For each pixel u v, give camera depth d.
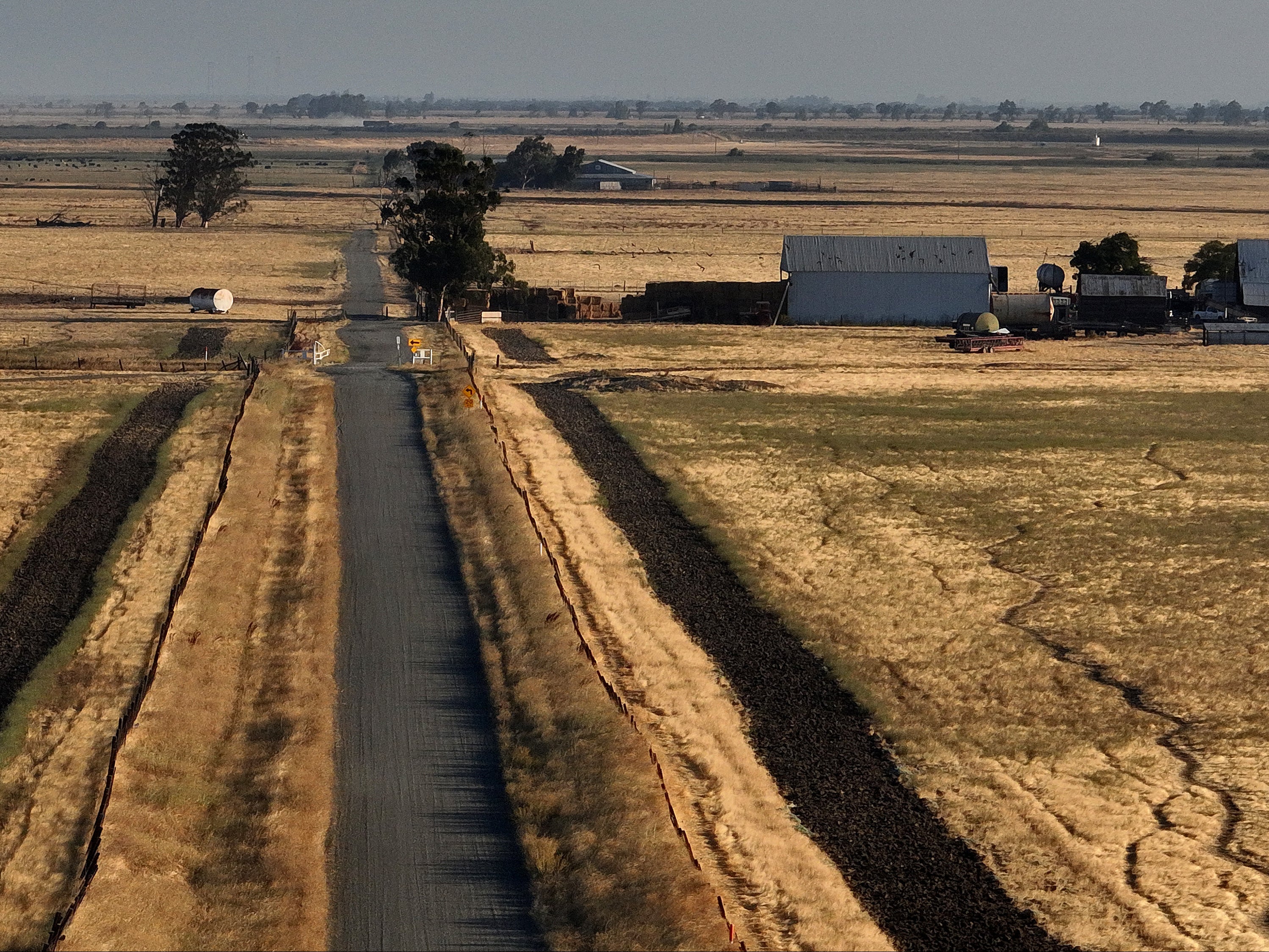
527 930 69.62
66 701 95.31
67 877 73.44
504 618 111.62
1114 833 80.06
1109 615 118.06
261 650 105.69
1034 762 89.75
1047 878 75.25
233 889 72.00
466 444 169.12
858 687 101.38
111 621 110.81
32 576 122.88
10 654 104.50
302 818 79.56
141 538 133.00
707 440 184.12
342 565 126.44
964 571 130.00
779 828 79.56
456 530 137.00
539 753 88.25
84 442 171.62
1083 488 162.25
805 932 68.00
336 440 174.62
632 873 72.50
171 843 76.62
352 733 92.25
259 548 131.00
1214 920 70.94
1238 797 85.38
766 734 93.81
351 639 108.94
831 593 122.62
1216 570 130.50
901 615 117.25
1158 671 105.38
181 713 92.50
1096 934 69.75
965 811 82.75
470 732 92.56
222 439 171.62
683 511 148.62
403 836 78.88
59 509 143.88
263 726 92.56
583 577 123.00
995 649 109.44
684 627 113.62
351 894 72.81
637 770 83.62
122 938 66.12
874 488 160.88
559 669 100.00
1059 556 135.12
